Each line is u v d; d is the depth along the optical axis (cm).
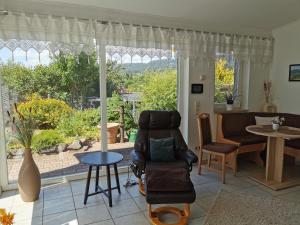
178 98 424
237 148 378
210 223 251
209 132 402
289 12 391
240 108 486
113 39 346
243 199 303
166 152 325
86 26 329
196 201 298
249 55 455
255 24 434
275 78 484
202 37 407
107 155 307
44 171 353
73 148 365
